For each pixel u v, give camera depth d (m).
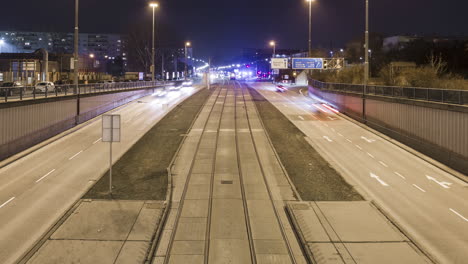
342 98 53.25
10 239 16.55
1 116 27.66
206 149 32.94
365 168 27.44
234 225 18.23
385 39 123.44
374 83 57.69
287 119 47.94
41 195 21.86
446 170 26.59
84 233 16.88
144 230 17.28
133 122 45.06
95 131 38.81
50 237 16.44
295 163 28.78
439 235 17.09
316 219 18.59
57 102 36.88
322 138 36.97
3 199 21.17
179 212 19.73
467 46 80.75
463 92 26.11
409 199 21.58
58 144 33.41
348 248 15.62
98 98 48.69
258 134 39.06
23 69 81.44
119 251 15.32
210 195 22.25
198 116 50.12
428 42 94.44
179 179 25.05
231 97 74.06
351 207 20.17
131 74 115.75
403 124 34.50
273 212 19.86
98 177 25.11
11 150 29.12
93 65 117.25
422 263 14.43
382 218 18.69
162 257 15.20
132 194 22.03
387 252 15.29
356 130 40.50
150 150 32.34
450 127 27.28
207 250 15.78
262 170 27.09
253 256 15.32
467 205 20.66
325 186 23.72
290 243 16.44
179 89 91.44
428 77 48.25
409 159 29.55
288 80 120.88
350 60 122.94
